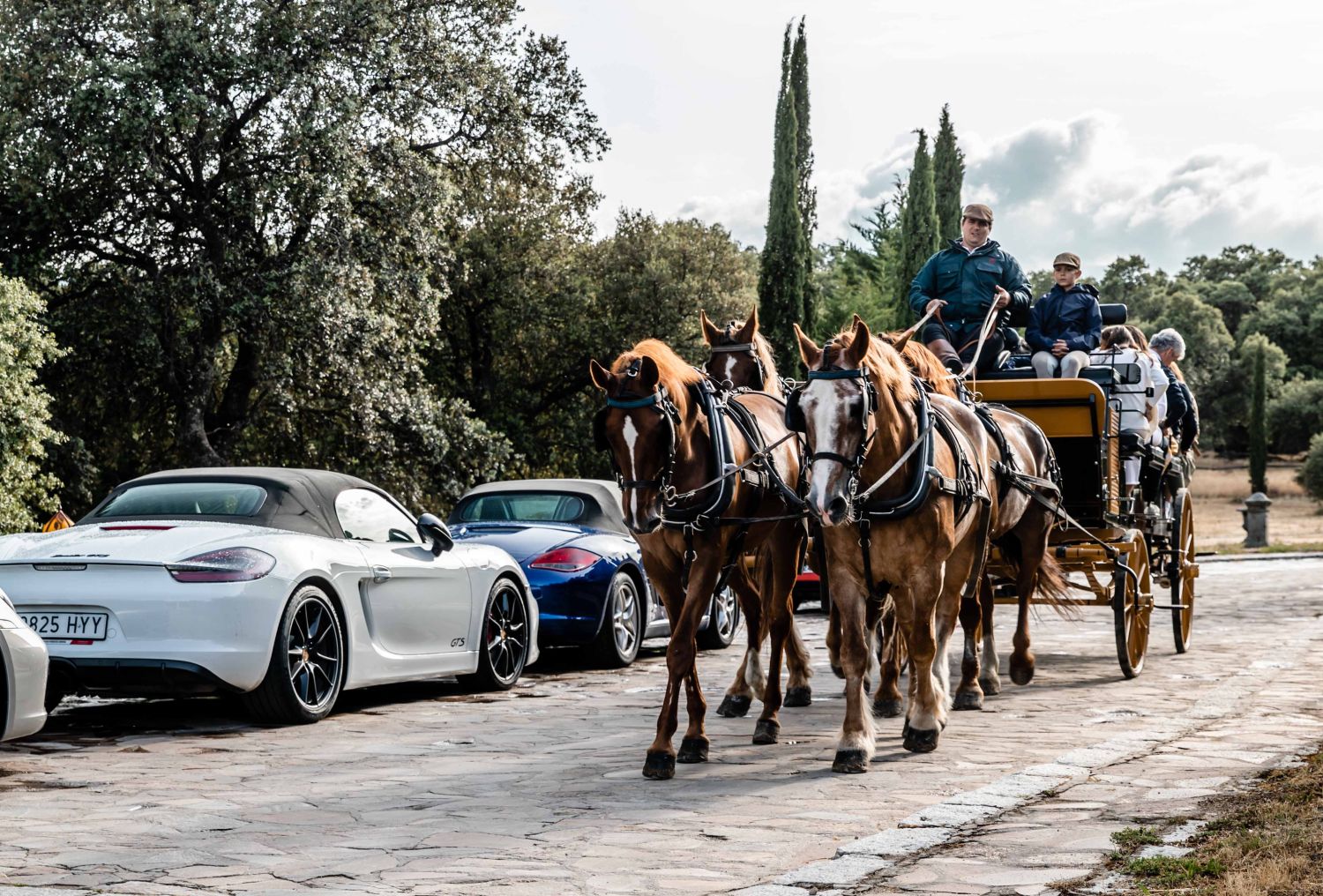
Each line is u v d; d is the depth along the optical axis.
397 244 28.05
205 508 8.71
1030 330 12.23
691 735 7.07
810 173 40.28
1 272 24.22
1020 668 9.96
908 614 7.33
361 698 9.96
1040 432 9.96
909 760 6.95
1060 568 10.54
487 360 42.81
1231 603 18.64
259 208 25.59
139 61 24.52
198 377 26.84
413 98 28.27
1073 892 4.29
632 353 6.83
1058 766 6.59
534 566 11.44
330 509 9.09
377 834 5.36
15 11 25.25
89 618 7.82
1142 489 12.25
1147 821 5.31
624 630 12.02
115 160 24.55
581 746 7.60
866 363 6.73
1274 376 113.94
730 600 13.54
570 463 42.84
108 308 27.16
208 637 7.78
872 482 6.91
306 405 29.44
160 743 7.75
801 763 6.98
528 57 32.91
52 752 7.41
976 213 11.52
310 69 25.66
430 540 9.87
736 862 4.87
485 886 4.54
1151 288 142.12
